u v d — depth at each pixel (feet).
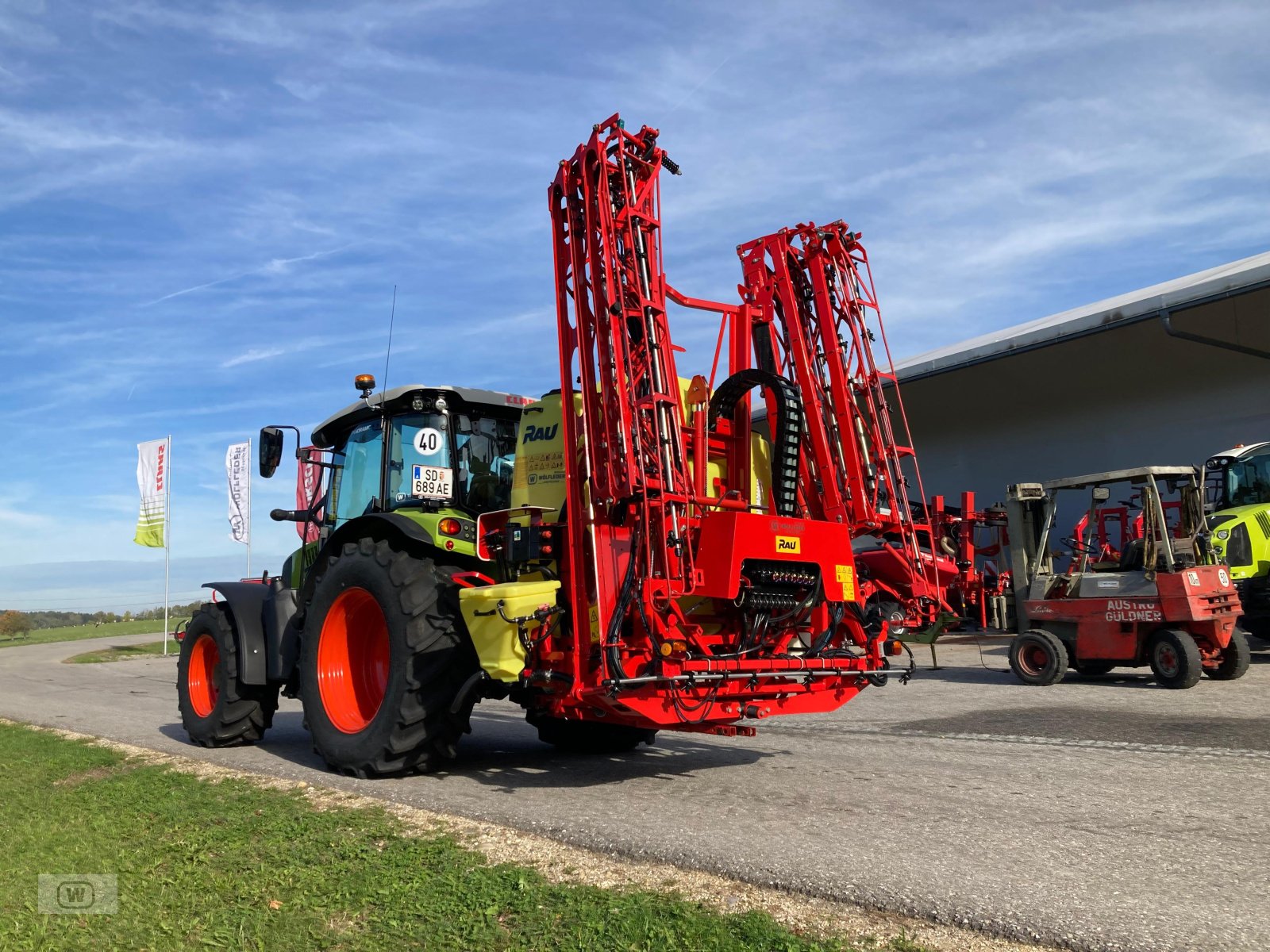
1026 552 34.91
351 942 8.64
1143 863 10.42
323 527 22.17
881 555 18.89
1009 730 20.92
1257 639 44.34
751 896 9.62
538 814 13.17
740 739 20.66
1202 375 53.31
